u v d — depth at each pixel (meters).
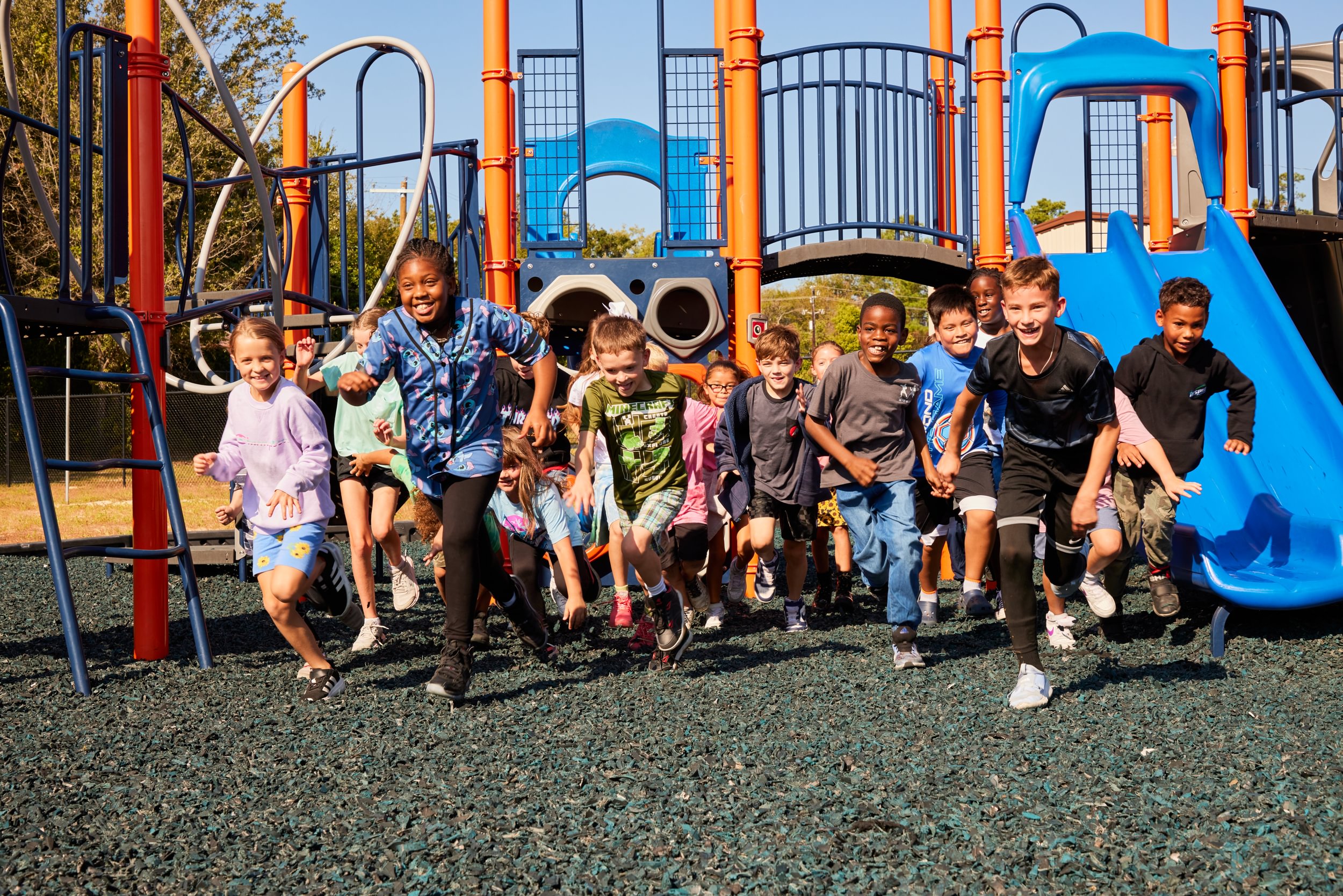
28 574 8.20
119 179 5.13
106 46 5.02
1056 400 3.84
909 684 4.17
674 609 4.51
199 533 9.02
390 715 3.78
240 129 6.27
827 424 4.71
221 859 2.46
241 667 4.68
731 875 2.31
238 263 24.88
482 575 4.38
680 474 4.51
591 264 7.30
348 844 2.54
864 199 8.34
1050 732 3.41
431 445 3.98
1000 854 2.39
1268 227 8.23
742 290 7.35
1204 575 4.85
